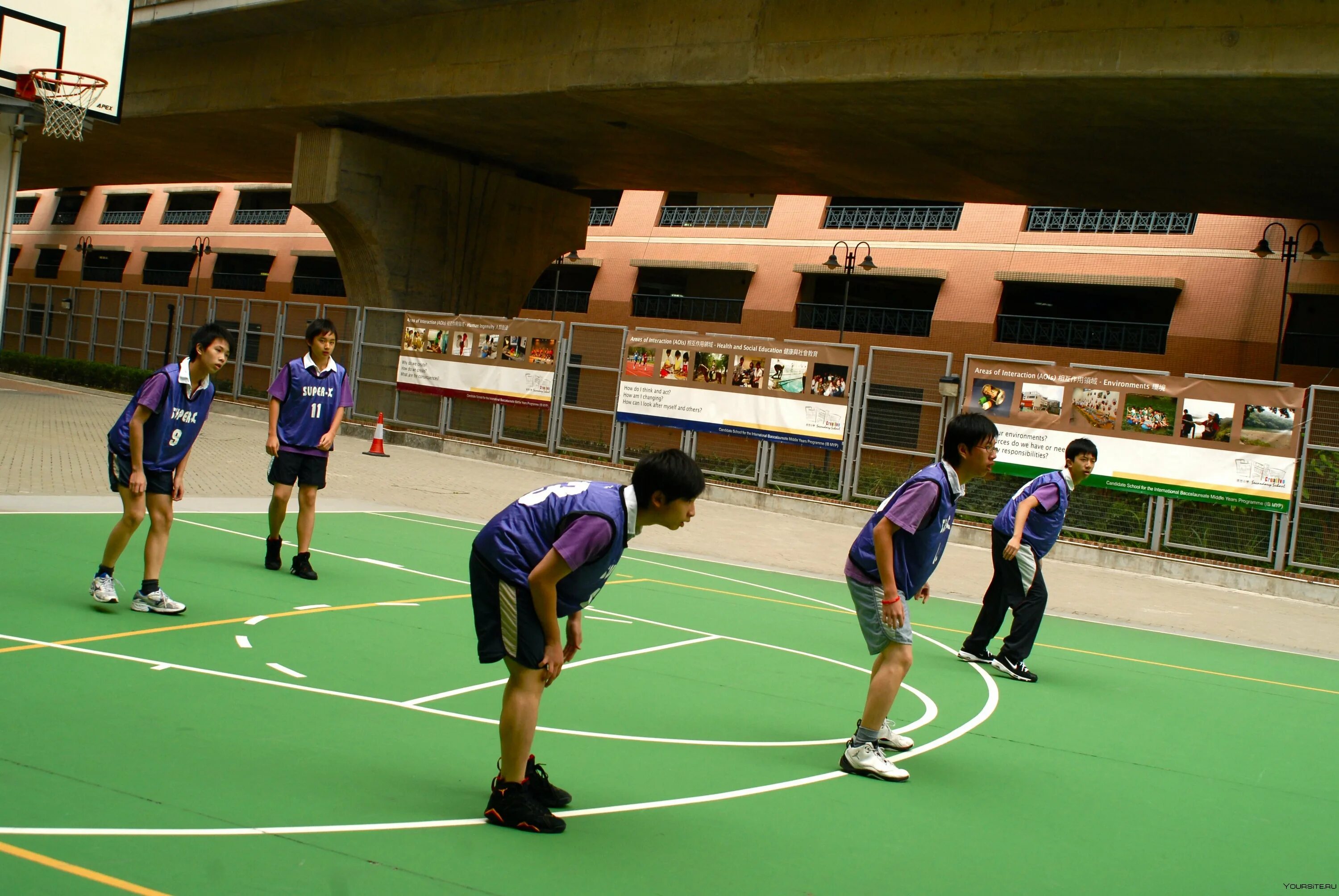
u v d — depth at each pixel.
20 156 17.22
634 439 20.91
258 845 3.71
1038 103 16.25
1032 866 4.32
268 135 27.89
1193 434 15.60
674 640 8.18
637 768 5.07
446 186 26.78
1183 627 11.56
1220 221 29.45
